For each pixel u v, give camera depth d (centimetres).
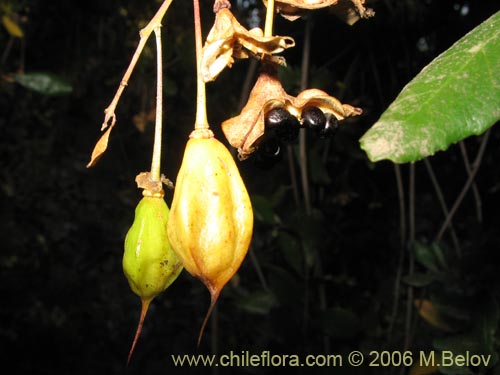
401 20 26
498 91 6
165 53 25
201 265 8
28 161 36
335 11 10
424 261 23
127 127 31
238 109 25
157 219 9
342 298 31
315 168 25
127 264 9
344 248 31
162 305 40
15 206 36
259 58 9
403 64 28
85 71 32
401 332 26
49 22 31
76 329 38
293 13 10
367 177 31
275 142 9
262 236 31
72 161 36
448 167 31
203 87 8
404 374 24
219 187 8
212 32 8
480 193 31
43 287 37
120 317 39
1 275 36
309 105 9
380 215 32
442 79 6
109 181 36
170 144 29
